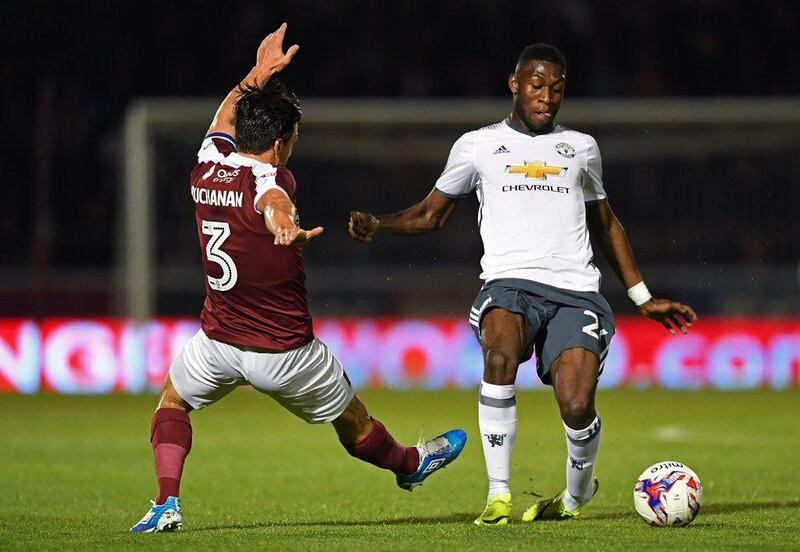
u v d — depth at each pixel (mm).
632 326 69000
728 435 44281
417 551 17922
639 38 94375
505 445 21359
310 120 70938
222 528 21547
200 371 20531
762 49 94312
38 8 92750
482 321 21812
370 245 79188
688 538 19625
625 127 71750
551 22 94250
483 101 93375
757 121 69812
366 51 94562
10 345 67562
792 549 18453
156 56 93188
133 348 67938
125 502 27625
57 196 85812
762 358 68312
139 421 50844
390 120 70875
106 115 88750
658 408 55938
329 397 20812
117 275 71000
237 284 19906
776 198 76688
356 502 27516
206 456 38625
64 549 18656
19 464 36281
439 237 78812
